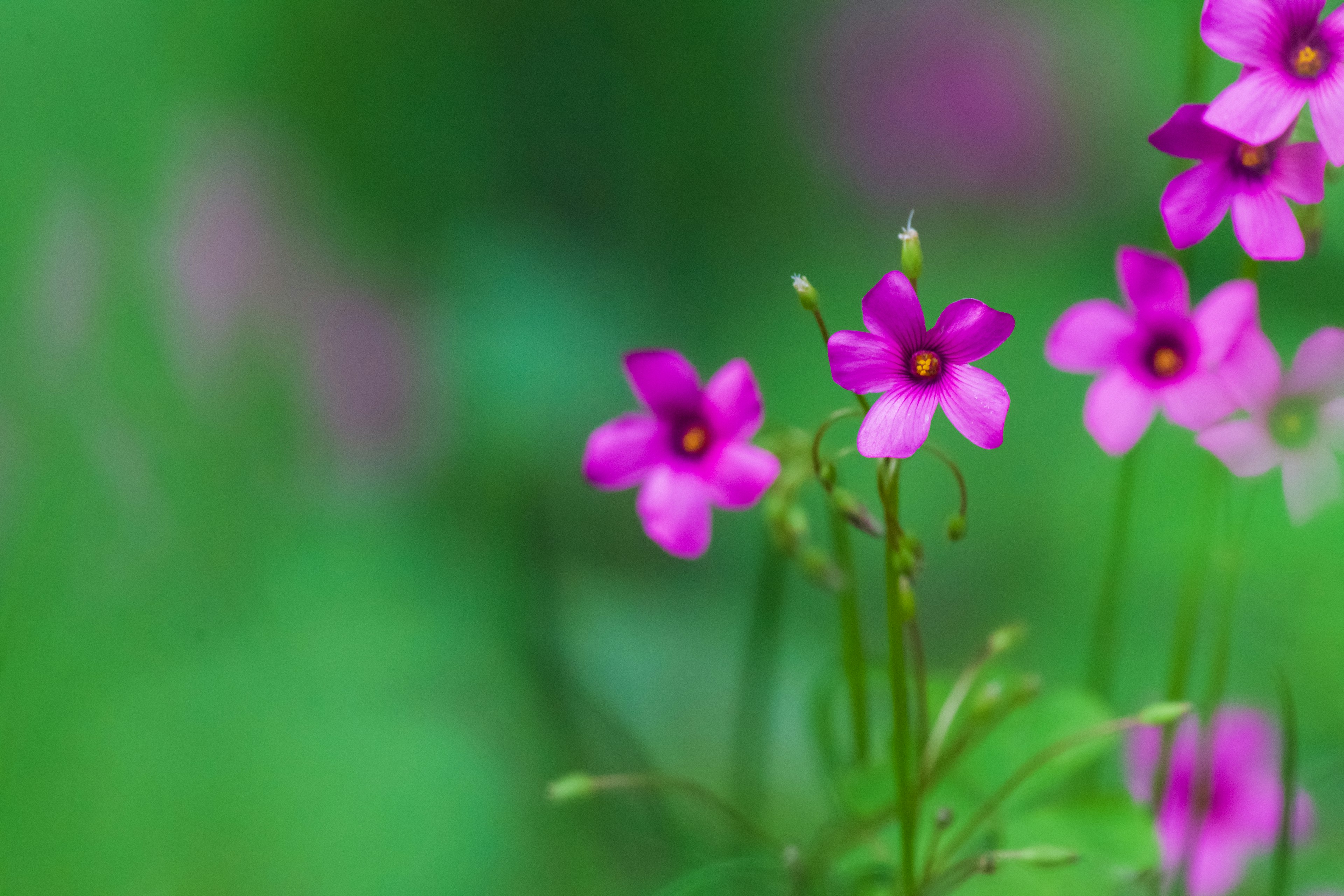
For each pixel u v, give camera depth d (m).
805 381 0.76
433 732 0.67
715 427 0.60
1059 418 0.74
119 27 0.71
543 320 0.80
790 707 0.68
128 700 0.66
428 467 0.74
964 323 0.57
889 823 0.61
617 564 0.73
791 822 0.66
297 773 0.66
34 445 0.66
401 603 0.69
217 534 0.68
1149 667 0.67
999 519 0.70
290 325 0.72
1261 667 0.66
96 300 0.68
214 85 0.74
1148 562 0.68
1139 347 0.60
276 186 0.75
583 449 0.77
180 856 0.64
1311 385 0.59
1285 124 0.58
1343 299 0.70
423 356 0.77
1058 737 0.62
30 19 0.69
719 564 0.74
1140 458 0.68
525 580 0.70
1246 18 0.58
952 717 0.60
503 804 0.66
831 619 0.70
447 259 0.80
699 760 0.67
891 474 0.58
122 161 0.69
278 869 0.65
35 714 0.64
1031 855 0.59
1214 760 0.63
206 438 0.68
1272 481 0.66
